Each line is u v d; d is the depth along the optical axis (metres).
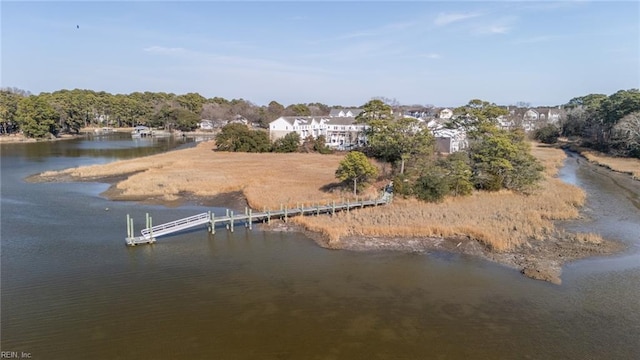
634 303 21.81
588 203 43.09
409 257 28.02
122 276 25.00
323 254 28.62
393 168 52.03
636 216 38.38
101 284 23.88
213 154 82.25
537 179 45.88
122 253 28.77
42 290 23.00
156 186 49.28
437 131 74.00
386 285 23.91
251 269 26.12
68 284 23.81
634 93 90.88
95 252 28.89
